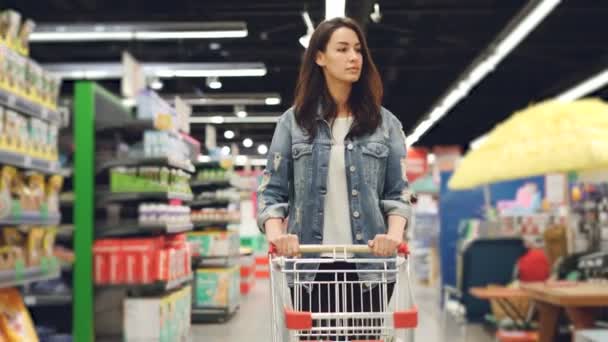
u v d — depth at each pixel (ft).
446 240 32.50
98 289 20.83
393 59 50.42
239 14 39.70
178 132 25.50
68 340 19.60
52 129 16.74
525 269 21.24
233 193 33.83
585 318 16.69
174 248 22.50
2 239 14.06
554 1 27.32
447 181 32.81
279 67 49.47
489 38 43.09
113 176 20.99
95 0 37.86
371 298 7.58
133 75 25.99
